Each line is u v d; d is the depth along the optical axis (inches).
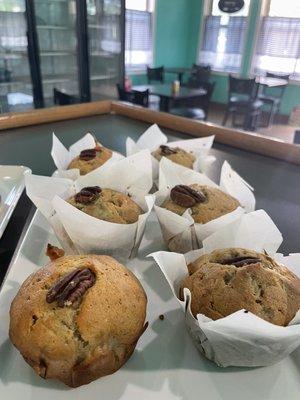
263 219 7.7
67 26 42.9
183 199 9.2
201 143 13.3
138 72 63.3
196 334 6.1
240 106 51.1
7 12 38.0
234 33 61.9
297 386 5.8
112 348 5.9
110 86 49.1
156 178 11.7
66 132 16.0
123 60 47.8
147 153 10.6
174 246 9.1
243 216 7.6
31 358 5.6
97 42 45.8
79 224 8.0
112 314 5.9
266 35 58.9
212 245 7.7
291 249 8.9
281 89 56.5
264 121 58.4
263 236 7.7
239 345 5.6
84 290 6.0
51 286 6.2
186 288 6.3
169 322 7.0
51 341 5.6
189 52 69.2
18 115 16.3
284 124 59.2
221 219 8.3
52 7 40.9
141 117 17.8
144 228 9.3
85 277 6.2
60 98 33.7
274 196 11.4
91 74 46.8
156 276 8.3
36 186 9.2
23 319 5.8
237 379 5.9
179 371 6.0
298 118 57.5
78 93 46.0
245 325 5.3
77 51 43.2
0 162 12.9
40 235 9.3
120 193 9.6
